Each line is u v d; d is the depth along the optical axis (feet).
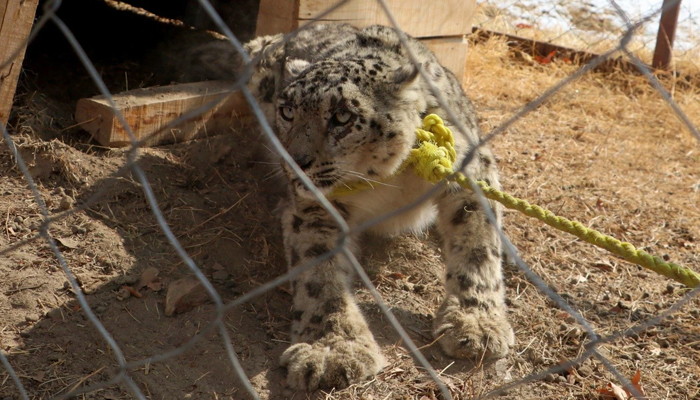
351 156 7.09
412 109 7.14
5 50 7.49
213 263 7.25
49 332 6.64
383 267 7.41
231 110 8.27
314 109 7.04
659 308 7.23
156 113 7.93
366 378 6.56
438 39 9.05
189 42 9.50
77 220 7.26
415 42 7.80
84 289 6.88
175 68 9.05
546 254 7.67
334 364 6.53
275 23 8.40
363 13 8.50
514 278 7.41
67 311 6.75
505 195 5.90
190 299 6.89
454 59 9.20
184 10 10.18
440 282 7.34
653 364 6.81
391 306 7.09
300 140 7.05
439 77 7.48
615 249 5.66
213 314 6.87
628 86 10.89
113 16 10.12
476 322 6.80
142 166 7.73
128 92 8.02
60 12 9.80
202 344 6.70
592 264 7.61
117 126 7.77
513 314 7.11
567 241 7.81
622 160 9.02
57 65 8.80
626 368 6.77
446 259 7.22
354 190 7.21
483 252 7.07
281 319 6.98
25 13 7.48
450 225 7.23
